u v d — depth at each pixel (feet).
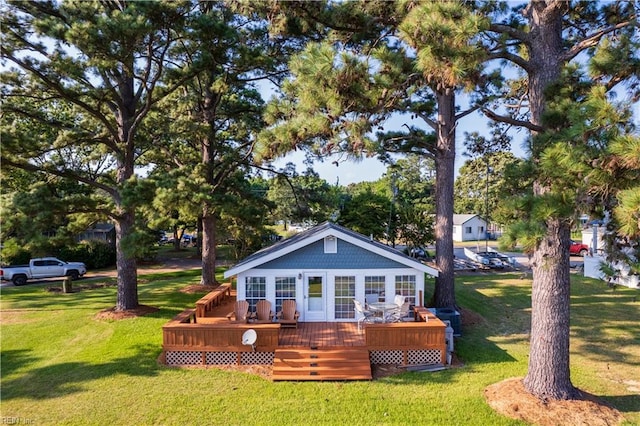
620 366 37.47
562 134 23.08
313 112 27.35
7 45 45.57
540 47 30.17
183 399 31.22
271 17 38.93
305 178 83.51
